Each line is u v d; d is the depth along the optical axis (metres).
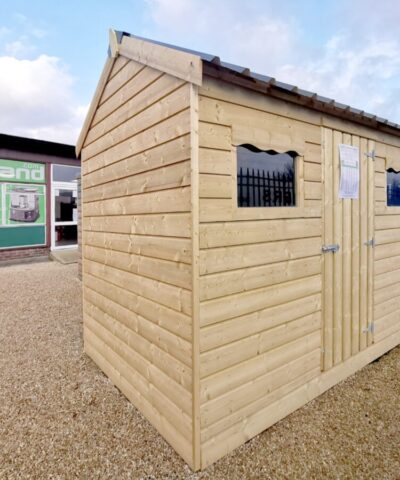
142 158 2.33
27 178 9.18
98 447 2.14
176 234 1.95
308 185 2.50
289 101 2.30
